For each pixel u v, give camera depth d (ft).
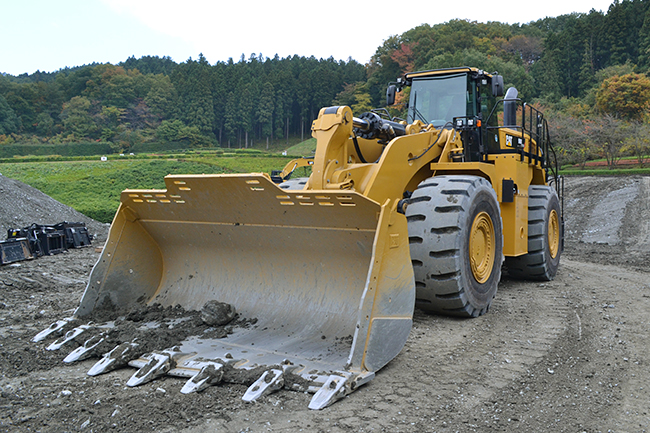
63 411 9.85
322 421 9.60
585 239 50.19
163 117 315.58
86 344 13.16
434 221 16.21
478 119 20.20
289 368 11.48
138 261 16.76
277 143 331.57
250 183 13.24
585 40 227.81
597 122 112.37
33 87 332.80
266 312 14.97
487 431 9.48
